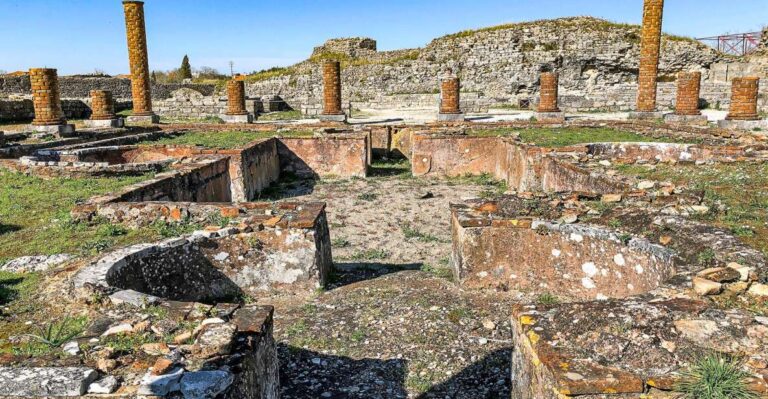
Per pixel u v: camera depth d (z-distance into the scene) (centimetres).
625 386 251
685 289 355
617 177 739
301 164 1445
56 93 1483
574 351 282
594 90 2959
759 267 382
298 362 420
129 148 1242
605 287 493
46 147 1289
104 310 357
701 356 269
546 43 2997
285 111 2858
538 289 538
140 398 250
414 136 1419
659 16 1852
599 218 536
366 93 3228
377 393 381
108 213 620
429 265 693
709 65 2853
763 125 1552
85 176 927
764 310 325
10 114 2080
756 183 700
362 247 808
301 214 577
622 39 2930
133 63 1953
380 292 552
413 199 1148
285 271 552
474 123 1684
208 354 282
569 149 1062
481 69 3080
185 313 339
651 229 485
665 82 2680
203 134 1642
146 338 308
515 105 2675
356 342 448
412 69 3158
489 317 485
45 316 363
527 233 537
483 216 559
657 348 276
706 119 1788
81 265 450
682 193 600
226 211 600
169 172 878
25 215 677
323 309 513
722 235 446
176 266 505
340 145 1426
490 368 407
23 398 253
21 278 450
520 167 1136
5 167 973
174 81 4519
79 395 252
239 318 330
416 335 455
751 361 264
